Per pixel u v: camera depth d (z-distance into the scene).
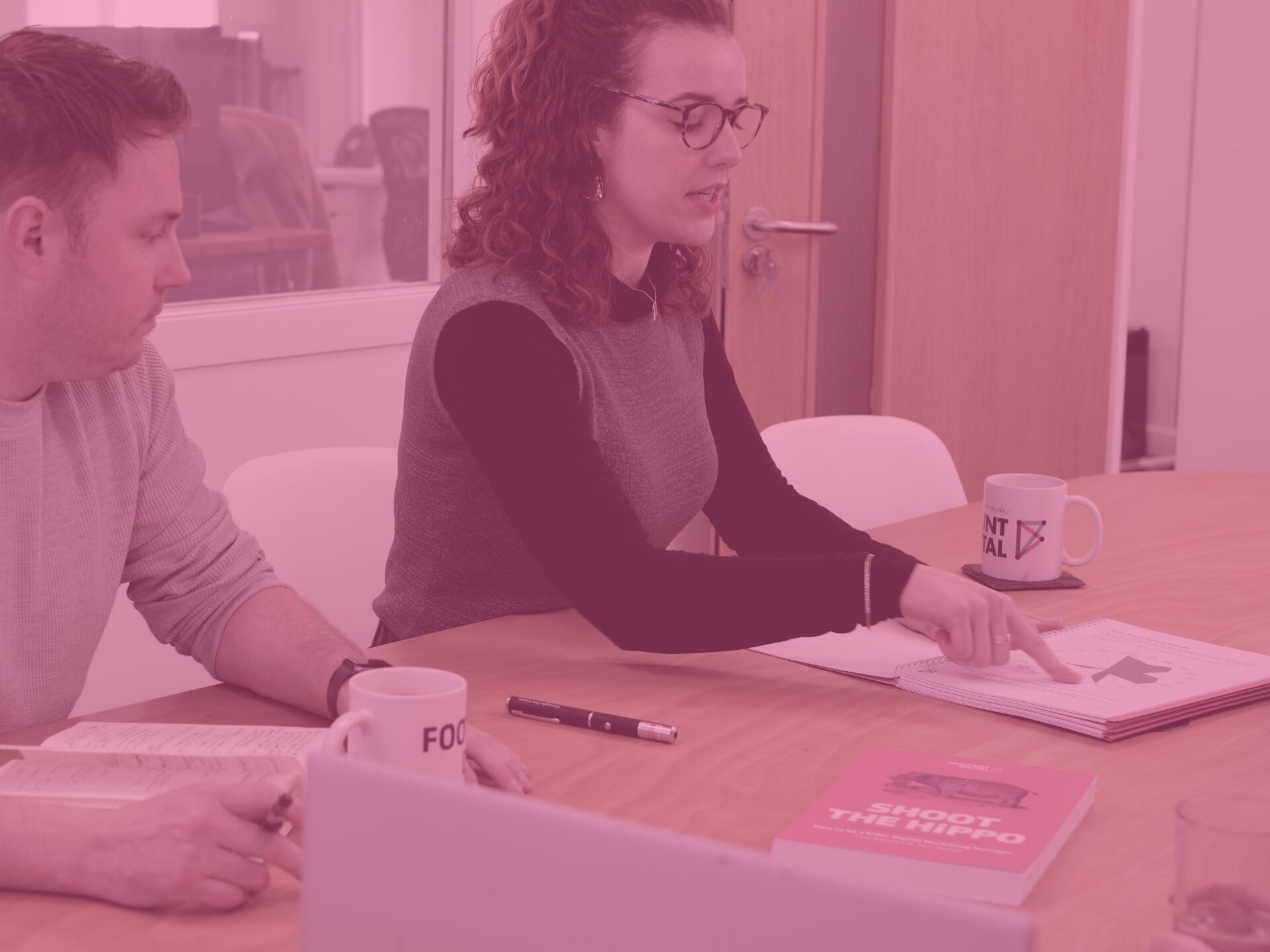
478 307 1.44
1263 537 1.82
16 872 0.90
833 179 3.59
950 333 3.61
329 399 2.91
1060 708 1.19
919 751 1.14
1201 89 4.72
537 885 0.65
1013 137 3.61
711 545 3.38
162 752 1.03
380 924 0.69
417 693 1.01
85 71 1.10
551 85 1.45
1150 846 0.96
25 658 1.26
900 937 0.57
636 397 1.55
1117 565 1.69
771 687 1.29
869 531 1.87
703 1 1.44
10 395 1.20
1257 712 1.24
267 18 2.89
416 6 3.06
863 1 3.53
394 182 3.11
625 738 1.16
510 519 1.41
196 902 0.88
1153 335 5.11
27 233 1.10
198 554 1.36
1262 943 0.74
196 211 2.82
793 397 3.40
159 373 1.39
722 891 0.61
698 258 1.64
